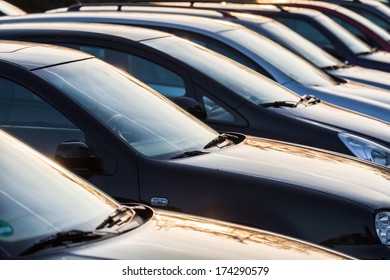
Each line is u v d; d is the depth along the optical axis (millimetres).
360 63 15039
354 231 5449
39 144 5734
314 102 8727
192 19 10094
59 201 4242
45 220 4020
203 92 7773
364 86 11344
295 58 10750
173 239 4062
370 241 5445
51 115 5746
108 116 5840
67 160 5395
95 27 8109
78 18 9656
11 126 5805
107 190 5551
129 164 5582
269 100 8109
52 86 5773
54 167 4551
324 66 12758
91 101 5863
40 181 4312
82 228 4105
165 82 7941
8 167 4246
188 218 4543
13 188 4117
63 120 5734
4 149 4395
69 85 5883
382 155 7785
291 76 10164
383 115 10031
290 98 8438
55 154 5418
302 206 5480
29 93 5777
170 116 6352
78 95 5840
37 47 6383
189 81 7770
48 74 5867
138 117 6055
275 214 5473
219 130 7738
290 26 15297
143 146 5777
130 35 7973
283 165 5957
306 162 6152
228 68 8281
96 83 6109
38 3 27578
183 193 5527
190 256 3865
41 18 9727
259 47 10141
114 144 5621
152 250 3857
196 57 8055
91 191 4539
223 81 7973
